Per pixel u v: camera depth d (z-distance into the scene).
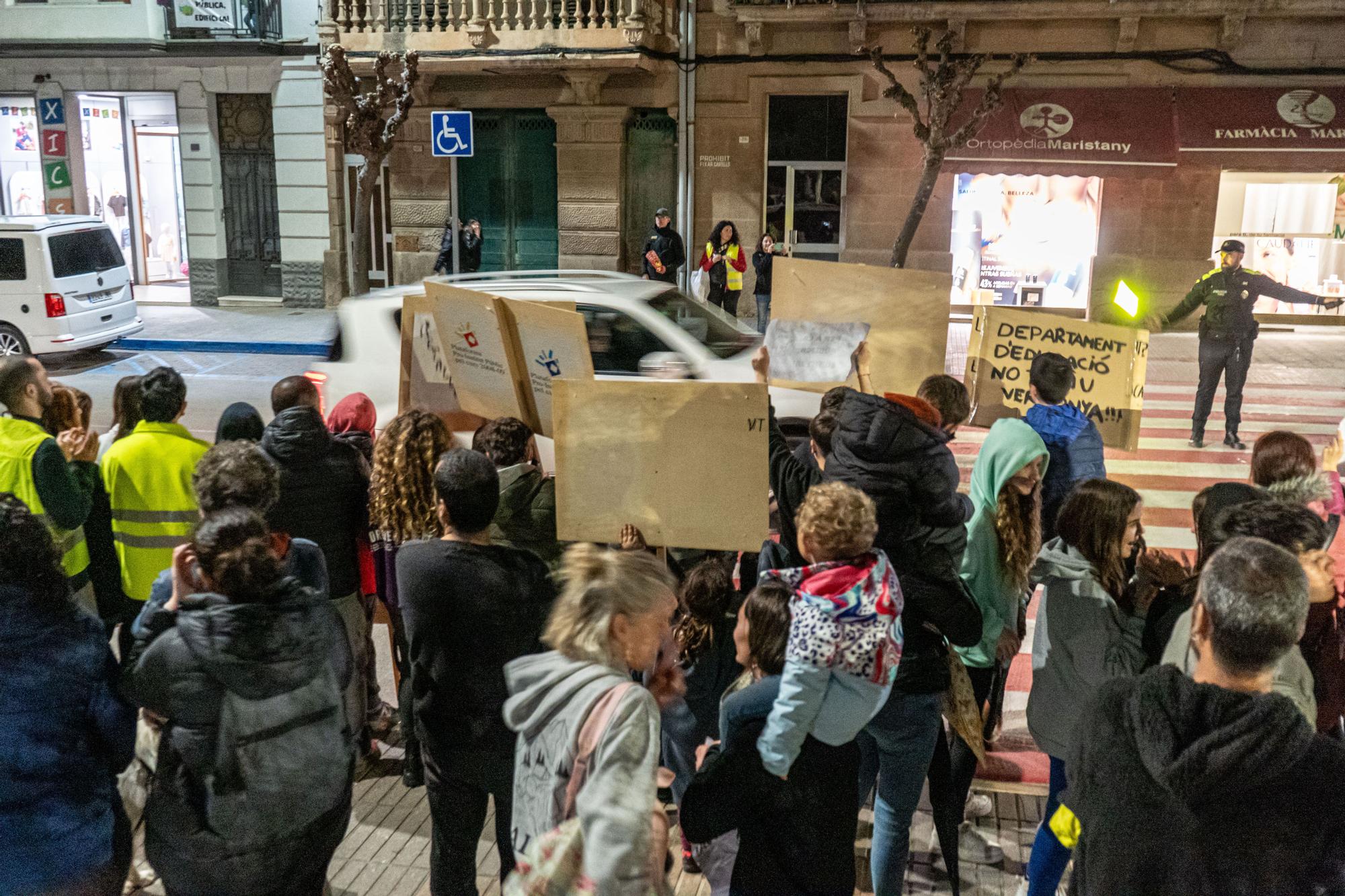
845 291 5.02
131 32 19.17
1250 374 14.16
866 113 17.25
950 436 4.35
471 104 18.47
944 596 3.35
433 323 5.10
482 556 3.22
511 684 2.51
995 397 5.28
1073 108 16.52
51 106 20.05
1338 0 15.77
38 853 2.75
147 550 4.51
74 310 14.54
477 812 3.40
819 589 2.83
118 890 3.03
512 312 4.48
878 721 3.42
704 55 17.48
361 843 4.22
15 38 19.42
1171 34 16.48
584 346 4.31
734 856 2.99
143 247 22.22
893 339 5.00
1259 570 2.12
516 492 4.01
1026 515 3.98
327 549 4.33
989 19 16.48
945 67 13.62
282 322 18.30
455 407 5.18
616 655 2.46
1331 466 4.32
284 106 19.14
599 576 2.46
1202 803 2.06
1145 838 2.12
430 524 4.16
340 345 7.36
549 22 17.05
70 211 20.55
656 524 3.78
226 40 18.81
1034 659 3.64
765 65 17.31
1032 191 17.69
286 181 19.45
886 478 3.36
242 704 2.69
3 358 4.62
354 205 19.59
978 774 4.69
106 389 13.59
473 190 19.02
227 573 2.68
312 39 18.80
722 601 3.82
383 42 17.78
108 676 2.88
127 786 3.44
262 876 2.79
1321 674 3.25
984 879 4.04
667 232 15.52
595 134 17.94
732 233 15.38
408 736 4.41
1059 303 18.00
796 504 3.87
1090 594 3.43
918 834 4.32
